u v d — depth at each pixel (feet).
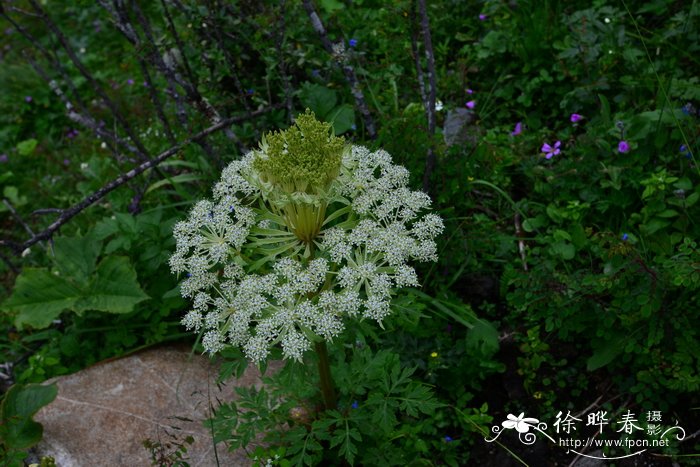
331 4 3.10
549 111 2.90
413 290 2.19
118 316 2.39
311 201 1.36
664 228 2.22
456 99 2.97
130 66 3.76
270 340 1.58
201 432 2.02
